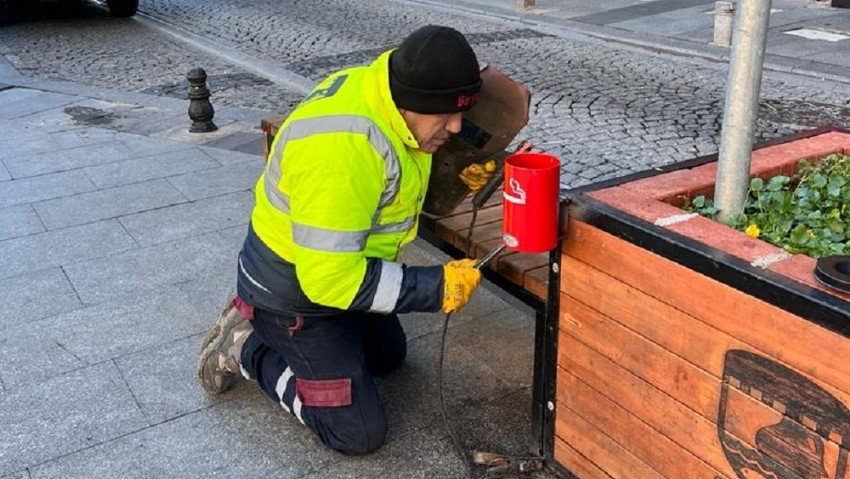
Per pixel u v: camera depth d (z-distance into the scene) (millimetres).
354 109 2062
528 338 3262
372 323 2840
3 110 7094
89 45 10141
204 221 4465
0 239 4273
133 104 7227
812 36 9359
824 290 1532
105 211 4637
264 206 2322
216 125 6445
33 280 3801
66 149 5883
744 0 1930
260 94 7609
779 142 2584
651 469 2029
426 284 2225
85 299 3611
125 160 5590
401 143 2133
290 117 2188
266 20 11578
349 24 11117
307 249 2100
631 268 1906
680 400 1880
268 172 2238
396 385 2965
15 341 3277
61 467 2557
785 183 2268
